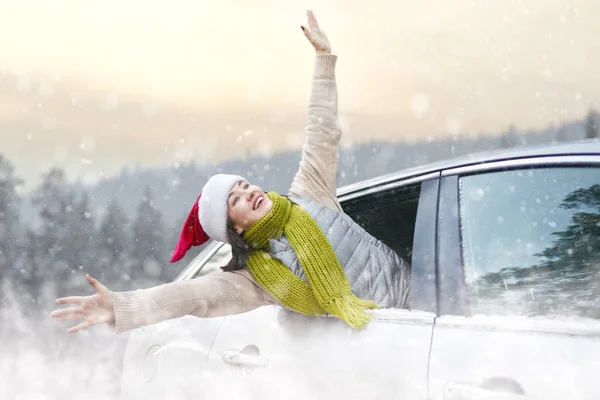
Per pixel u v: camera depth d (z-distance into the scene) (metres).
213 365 2.39
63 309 2.08
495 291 1.99
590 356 1.65
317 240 2.42
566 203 2.00
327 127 2.94
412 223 2.70
